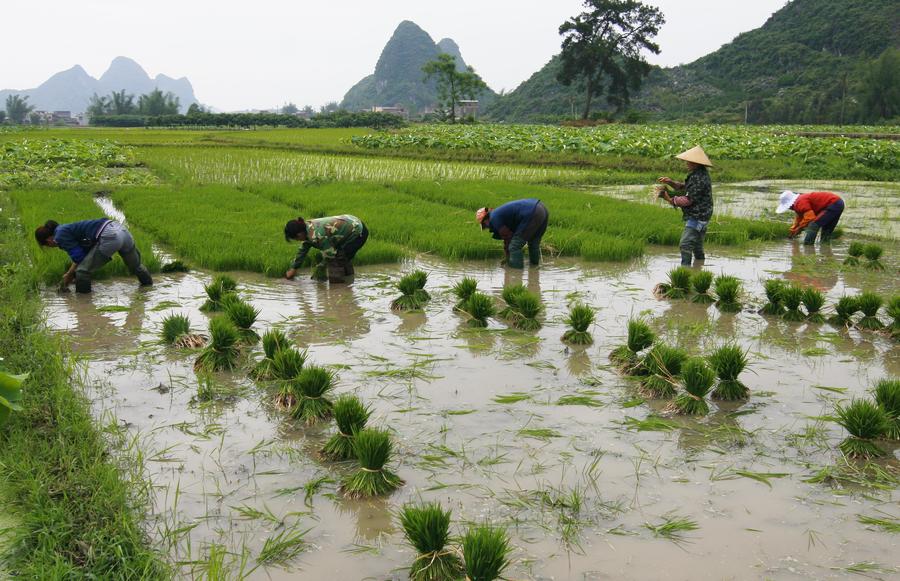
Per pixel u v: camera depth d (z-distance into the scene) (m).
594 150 33.00
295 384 5.16
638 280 9.49
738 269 10.21
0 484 3.83
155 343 6.57
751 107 108.44
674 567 3.28
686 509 3.77
